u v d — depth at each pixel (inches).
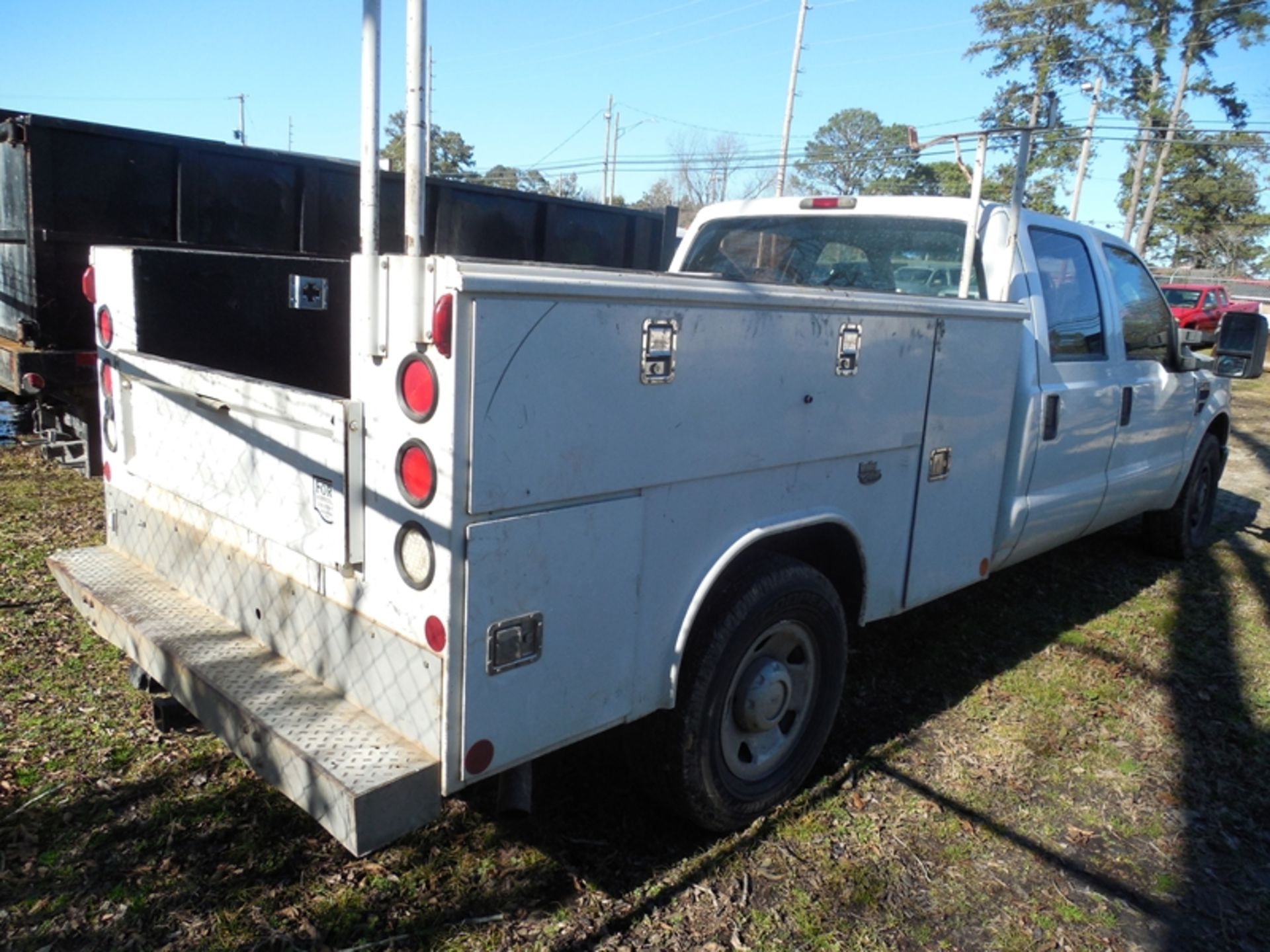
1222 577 241.6
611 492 91.3
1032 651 185.9
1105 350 188.7
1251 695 171.8
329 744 84.7
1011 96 1549.0
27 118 214.2
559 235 330.0
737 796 116.0
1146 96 1635.1
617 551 93.0
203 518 110.3
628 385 90.1
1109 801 134.6
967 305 136.2
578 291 83.4
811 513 116.6
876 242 174.7
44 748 127.3
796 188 1829.5
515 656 85.7
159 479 117.4
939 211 166.2
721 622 107.0
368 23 80.4
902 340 125.5
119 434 125.5
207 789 120.4
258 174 254.4
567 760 133.6
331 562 89.4
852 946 101.6
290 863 107.3
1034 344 161.0
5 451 295.3
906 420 129.6
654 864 112.4
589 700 93.8
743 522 107.5
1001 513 160.7
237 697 92.0
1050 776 140.0
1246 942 107.6
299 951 94.2
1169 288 1098.7
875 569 131.3
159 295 123.0
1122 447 198.1
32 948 92.6
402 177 286.2
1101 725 157.4
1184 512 243.0
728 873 112.0
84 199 226.4
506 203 311.6
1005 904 110.9
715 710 108.7
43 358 223.1
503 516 82.4
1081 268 182.5
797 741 125.9
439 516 79.7
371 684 89.3
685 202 1909.4
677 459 97.0
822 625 122.8
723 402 100.8
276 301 135.9
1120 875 118.3
